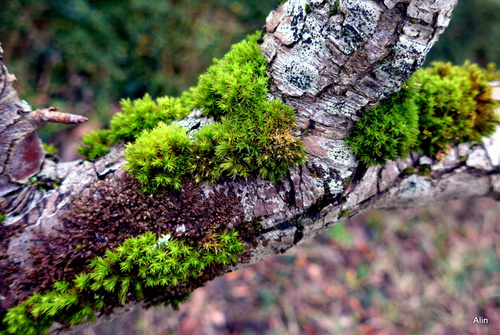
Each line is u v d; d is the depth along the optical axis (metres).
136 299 0.26
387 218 0.69
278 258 0.62
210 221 0.25
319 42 0.24
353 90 0.24
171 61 0.64
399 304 0.59
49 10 0.57
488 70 0.31
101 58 0.58
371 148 0.26
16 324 0.24
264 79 0.25
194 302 0.55
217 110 0.26
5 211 0.25
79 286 0.24
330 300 0.58
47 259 0.24
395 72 0.24
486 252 0.67
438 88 0.27
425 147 0.27
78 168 0.27
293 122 0.25
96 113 0.58
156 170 0.25
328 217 0.27
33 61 0.57
